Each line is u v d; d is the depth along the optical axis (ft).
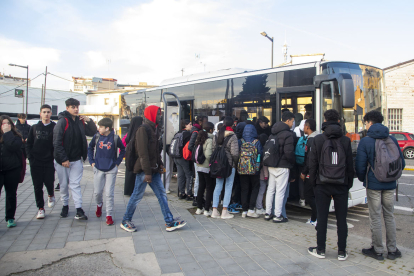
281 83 22.45
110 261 12.20
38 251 12.94
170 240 14.62
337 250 13.94
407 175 38.37
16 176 15.84
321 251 12.95
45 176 17.71
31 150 17.38
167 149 25.26
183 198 23.57
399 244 15.64
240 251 13.51
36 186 17.38
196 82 30.40
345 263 12.51
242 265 12.12
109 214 16.65
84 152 17.47
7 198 15.89
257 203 19.53
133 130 18.20
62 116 16.81
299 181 20.25
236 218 19.02
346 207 12.78
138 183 15.52
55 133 16.38
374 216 13.05
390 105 67.21
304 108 20.86
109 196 16.65
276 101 22.47
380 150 12.56
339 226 12.80
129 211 15.80
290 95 21.70
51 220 17.34
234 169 18.61
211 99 28.48
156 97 37.35
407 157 55.42
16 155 15.74
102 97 160.97
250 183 19.63
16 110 161.58
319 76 19.75
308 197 17.56
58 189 26.45
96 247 13.53
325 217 12.98
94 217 18.11
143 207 20.84
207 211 19.13
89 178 33.27
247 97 24.90
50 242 13.97
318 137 12.98
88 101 164.86
